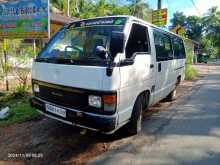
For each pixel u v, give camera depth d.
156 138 5.31
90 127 4.20
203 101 9.09
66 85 4.38
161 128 5.96
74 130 5.49
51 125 5.76
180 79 9.19
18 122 5.96
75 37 5.29
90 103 4.13
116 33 4.44
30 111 6.46
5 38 8.45
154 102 6.34
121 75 4.25
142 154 4.54
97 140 5.07
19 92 8.02
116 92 4.11
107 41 4.82
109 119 4.06
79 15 25.69
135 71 4.79
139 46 5.30
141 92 5.24
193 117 6.96
